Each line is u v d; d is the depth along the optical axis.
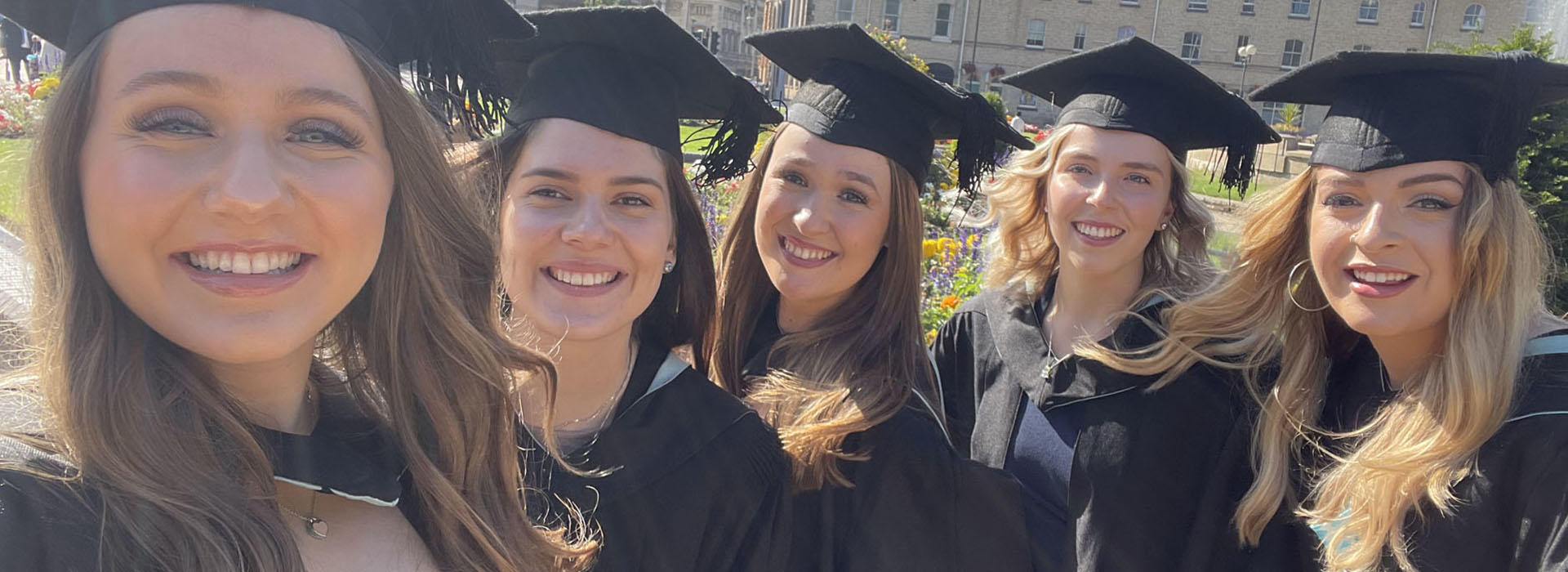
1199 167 13.74
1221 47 45.97
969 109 2.70
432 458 1.47
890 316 2.48
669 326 2.39
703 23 44.00
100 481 1.05
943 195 9.48
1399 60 2.12
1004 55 46.03
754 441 2.12
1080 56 2.86
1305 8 45.25
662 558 1.96
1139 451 2.49
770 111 2.62
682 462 2.03
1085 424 2.57
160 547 1.06
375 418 1.48
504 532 1.52
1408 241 2.00
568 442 2.03
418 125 1.28
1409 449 2.01
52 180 1.04
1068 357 2.67
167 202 1.01
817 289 2.48
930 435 2.34
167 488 1.07
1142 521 2.46
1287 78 2.45
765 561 2.07
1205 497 2.47
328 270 1.14
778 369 2.50
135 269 1.03
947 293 5.54
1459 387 1.94
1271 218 2.40
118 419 1.05
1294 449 2.37
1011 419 2.75
